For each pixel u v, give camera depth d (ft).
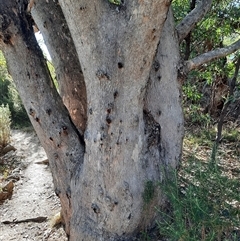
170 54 8.75
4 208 14.51
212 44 17.22
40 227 12.60
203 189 7.27
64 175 8.83
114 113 7.57
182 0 16.25
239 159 14.07
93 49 7.25
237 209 6.90
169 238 7.94
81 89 9.37
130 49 7.06
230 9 15.64
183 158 13.85
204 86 21.03
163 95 8.73
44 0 9.22
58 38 9.37
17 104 26.53
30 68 8.47
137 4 6.64
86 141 8.13
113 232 8.31
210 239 6.29
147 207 8.30
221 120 16.67
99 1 7.01
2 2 8.27
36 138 22.80
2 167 18.76
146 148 8.24
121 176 7.93
